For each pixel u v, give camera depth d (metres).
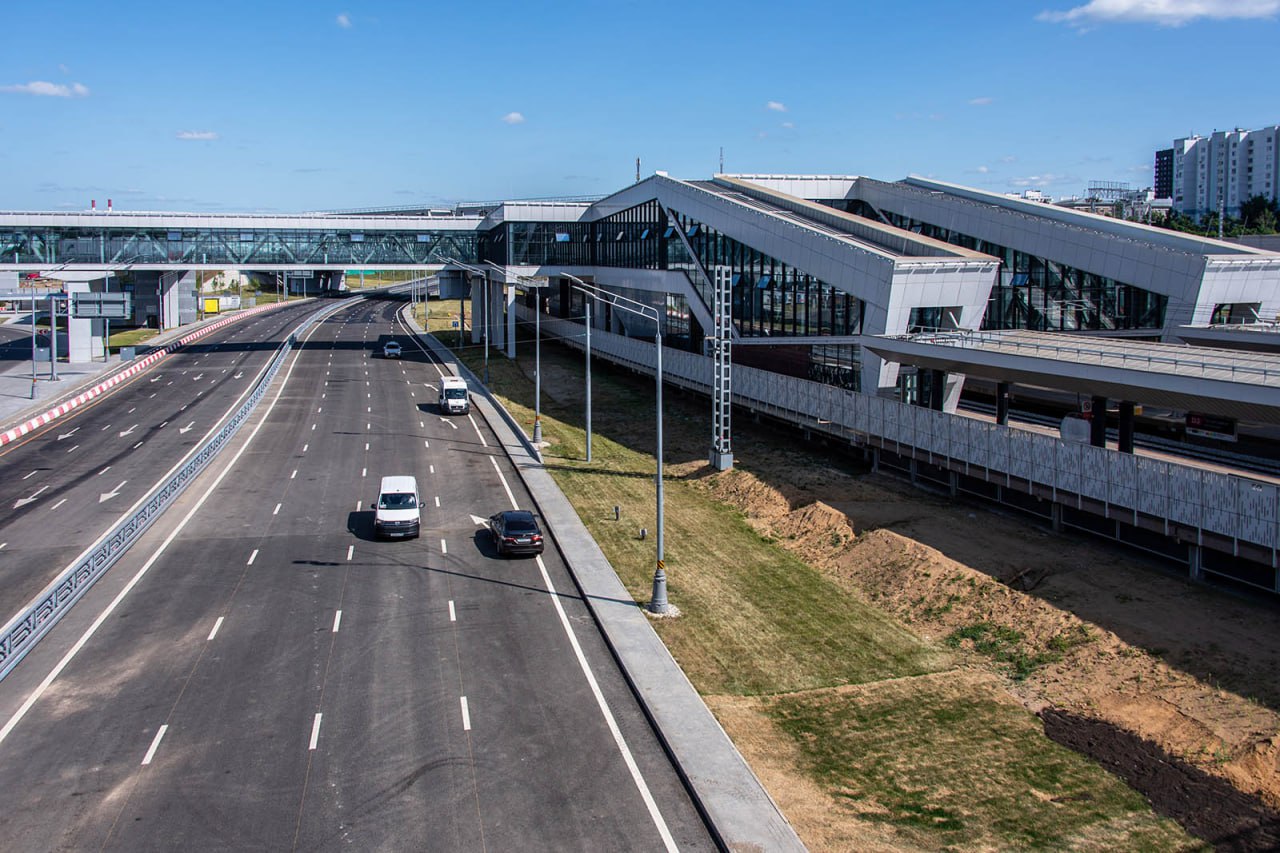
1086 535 35.34
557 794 20.16
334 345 107.25
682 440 57.44
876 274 48.28
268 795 19.92
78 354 89.75
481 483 47.84
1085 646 27.48
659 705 24.17
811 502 42.81
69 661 26.50
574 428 62.47
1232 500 28.88
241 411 64.19
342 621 29.58
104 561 33.62
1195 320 50.22
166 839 18.36
